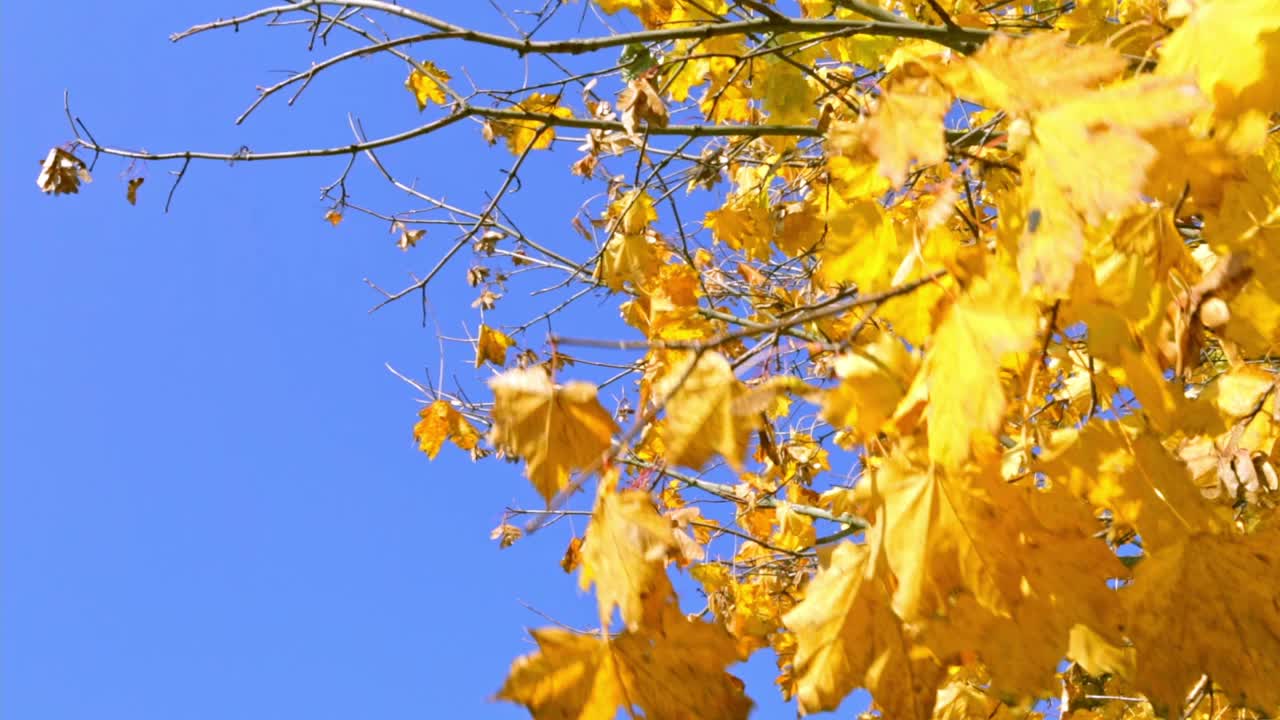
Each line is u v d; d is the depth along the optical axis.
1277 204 2.68
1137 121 2.56
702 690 2.78
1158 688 2.73
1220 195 2.62
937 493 2.71
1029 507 2.71
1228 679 2.71
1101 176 2.56
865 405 2.69
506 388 2.83
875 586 2.76
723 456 2.71
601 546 2.81
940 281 2.65
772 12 3.29
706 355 2.74
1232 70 2.62
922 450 2.71
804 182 4.06
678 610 2.79
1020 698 2.70
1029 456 2.83
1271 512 2.98
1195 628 2.72
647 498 2.80
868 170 2.77
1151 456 2.73
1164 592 2.73
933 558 2.70
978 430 2.61
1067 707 3.51
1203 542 2.72
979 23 3.66
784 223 4.01
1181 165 2.62
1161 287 2.68
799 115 3.68
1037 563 2.71
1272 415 2.96
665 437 2.73
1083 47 2.61
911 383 2.69
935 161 2.63
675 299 3.62
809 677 2.76
